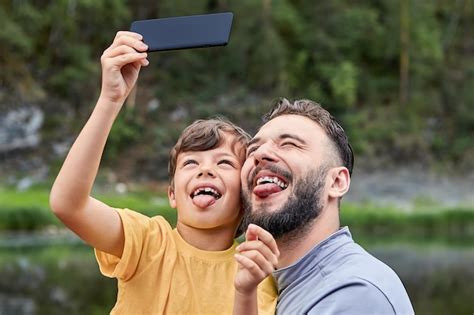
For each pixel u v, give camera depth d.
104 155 43.12
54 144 43.44
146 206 34.44
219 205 3.38
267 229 2.96
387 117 49.06
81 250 22.08
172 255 3.27
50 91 45.53
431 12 52.66
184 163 3.46
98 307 12.29
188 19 2.90
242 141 3.50
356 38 51.12
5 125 42.59
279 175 2.96
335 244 3.01
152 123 45.75
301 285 3.00
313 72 50.06
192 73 48.34
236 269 3.35
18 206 29.61
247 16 48.66
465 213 36.59
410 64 50.84
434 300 13.61
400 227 35.09
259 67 48.31
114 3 47.78
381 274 2.90
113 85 2.92
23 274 16.45
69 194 2.94
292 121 3.03
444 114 50.56
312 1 51.28
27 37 44.66
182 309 3.20
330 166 3.00
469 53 53.59
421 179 46.31
